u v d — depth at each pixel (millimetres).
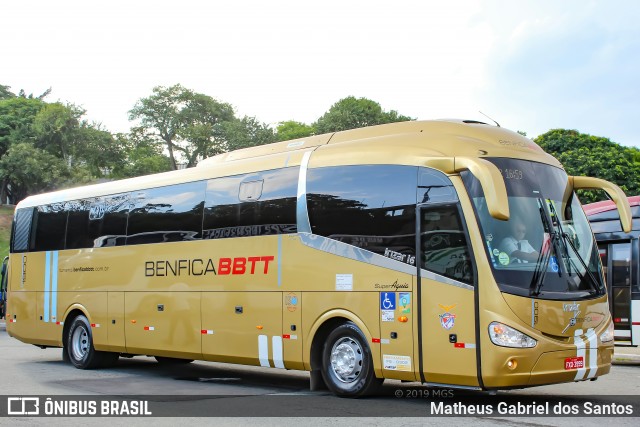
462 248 8750
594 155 39750
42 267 16172
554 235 9172
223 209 12016
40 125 73000
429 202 9172
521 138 9922
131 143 84750
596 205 17453
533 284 8633
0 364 15758
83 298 14898
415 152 9539
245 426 8047
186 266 12531
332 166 10461
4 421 8578
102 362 14820
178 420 8500
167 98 85688
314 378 10445
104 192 14844
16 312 16828
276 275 10898
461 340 8625
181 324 12508
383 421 8203
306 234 10562
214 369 14898
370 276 9648
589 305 9117
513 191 9086
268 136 72375
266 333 10969
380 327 9445
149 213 13562
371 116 65250
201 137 81688
